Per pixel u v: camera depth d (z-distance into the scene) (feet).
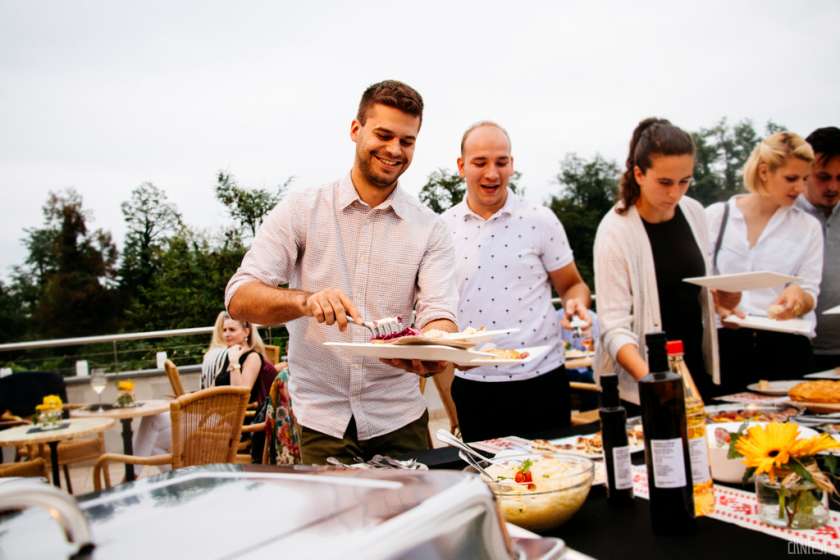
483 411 7.95
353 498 1.50
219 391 10.29
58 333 91.50
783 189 9.04
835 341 9.85
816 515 2.81
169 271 74.64
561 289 8.75
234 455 10.70
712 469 3.66
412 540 1.35
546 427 8.02
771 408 5.32
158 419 15.11
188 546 1.28
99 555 1.26
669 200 6.59
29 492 1.23
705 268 7.15
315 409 5.74
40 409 14.08
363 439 5.74
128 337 19.69
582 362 16.40
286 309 4.97
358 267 5.74
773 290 9.34
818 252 9.21
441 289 5.82
